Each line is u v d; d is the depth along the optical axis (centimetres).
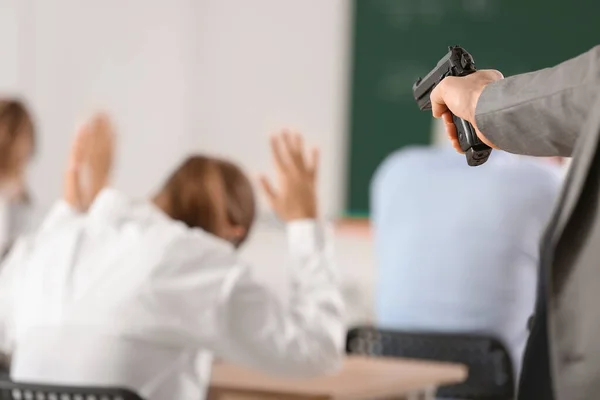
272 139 274
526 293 359
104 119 315
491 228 359
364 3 746
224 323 258
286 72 769
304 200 277
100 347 262
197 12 787
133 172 744
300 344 267
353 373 311
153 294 259
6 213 519
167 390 262
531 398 118
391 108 736
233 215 285
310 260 276
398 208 377
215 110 785
